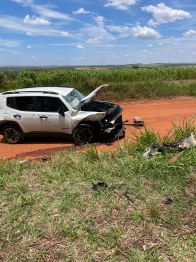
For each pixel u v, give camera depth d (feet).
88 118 23.53
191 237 10.28
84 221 11.49
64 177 15.49
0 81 62.49
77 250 9.96
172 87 51.03
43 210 12.34
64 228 10.97
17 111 25.13
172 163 16.05
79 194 13.61
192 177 14.78
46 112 24.64
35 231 11.01
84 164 17.19
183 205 12.38
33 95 24.81
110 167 16.48
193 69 78.54
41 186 14.70
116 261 9.37
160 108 39.37
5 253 9.98
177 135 20.88
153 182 14.58
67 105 24.20
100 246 10.11
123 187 14.20
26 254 9.87
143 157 17.25
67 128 24.57
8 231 11.11
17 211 12.34
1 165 18.16
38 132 25.32
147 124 30.58
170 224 11.16
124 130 26.32
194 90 49.57
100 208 12.41
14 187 14.56
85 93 49.37
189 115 34.22
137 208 12.32
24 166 17.75
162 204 12.57
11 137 26.16
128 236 10.56
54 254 9.84
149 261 9.23
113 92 47.88
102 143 24.22
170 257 9.45
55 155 19.84
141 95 47.34
